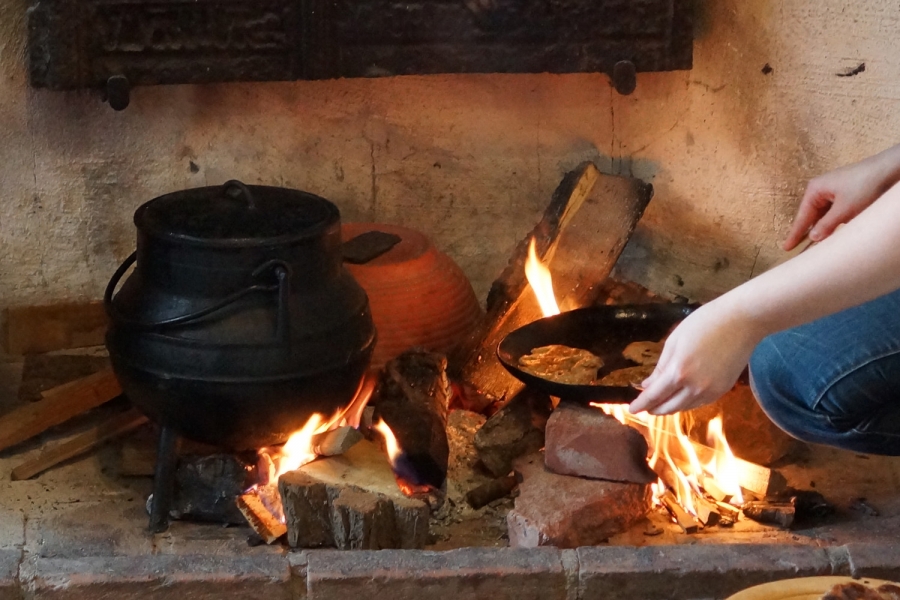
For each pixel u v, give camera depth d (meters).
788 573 1.33
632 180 2.00
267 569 1.29
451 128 2.06
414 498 1.50
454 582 1.30
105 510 1.60
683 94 2.02
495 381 1.83
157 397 1.50
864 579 1.23
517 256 1.98
